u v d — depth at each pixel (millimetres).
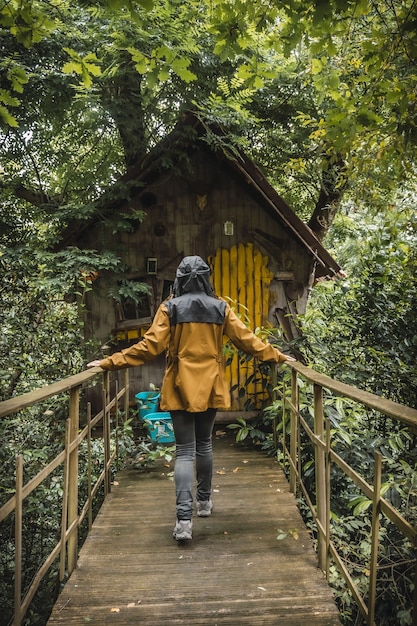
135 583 2805
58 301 5781
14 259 5297
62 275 5648
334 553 2650
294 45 3090
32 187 7922
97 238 6551
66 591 2729
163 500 4125
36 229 6859
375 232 5707
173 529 3531
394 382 5000
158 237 6594
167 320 3387
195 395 3289
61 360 5328
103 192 6211
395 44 3375
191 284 3451
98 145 8164
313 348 5320
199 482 3689
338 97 3586
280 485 4379
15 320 4820
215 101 5891
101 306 6512
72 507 3000
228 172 6645
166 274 6605
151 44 5160
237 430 6359
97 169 7867
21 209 7410
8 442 3949
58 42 5926
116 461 4918
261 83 3182
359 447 4035
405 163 4117
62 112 6918
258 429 6137
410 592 3074
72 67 2645
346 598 2957
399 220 5391
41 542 4047
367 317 5277
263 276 6652
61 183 8250
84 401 6414
